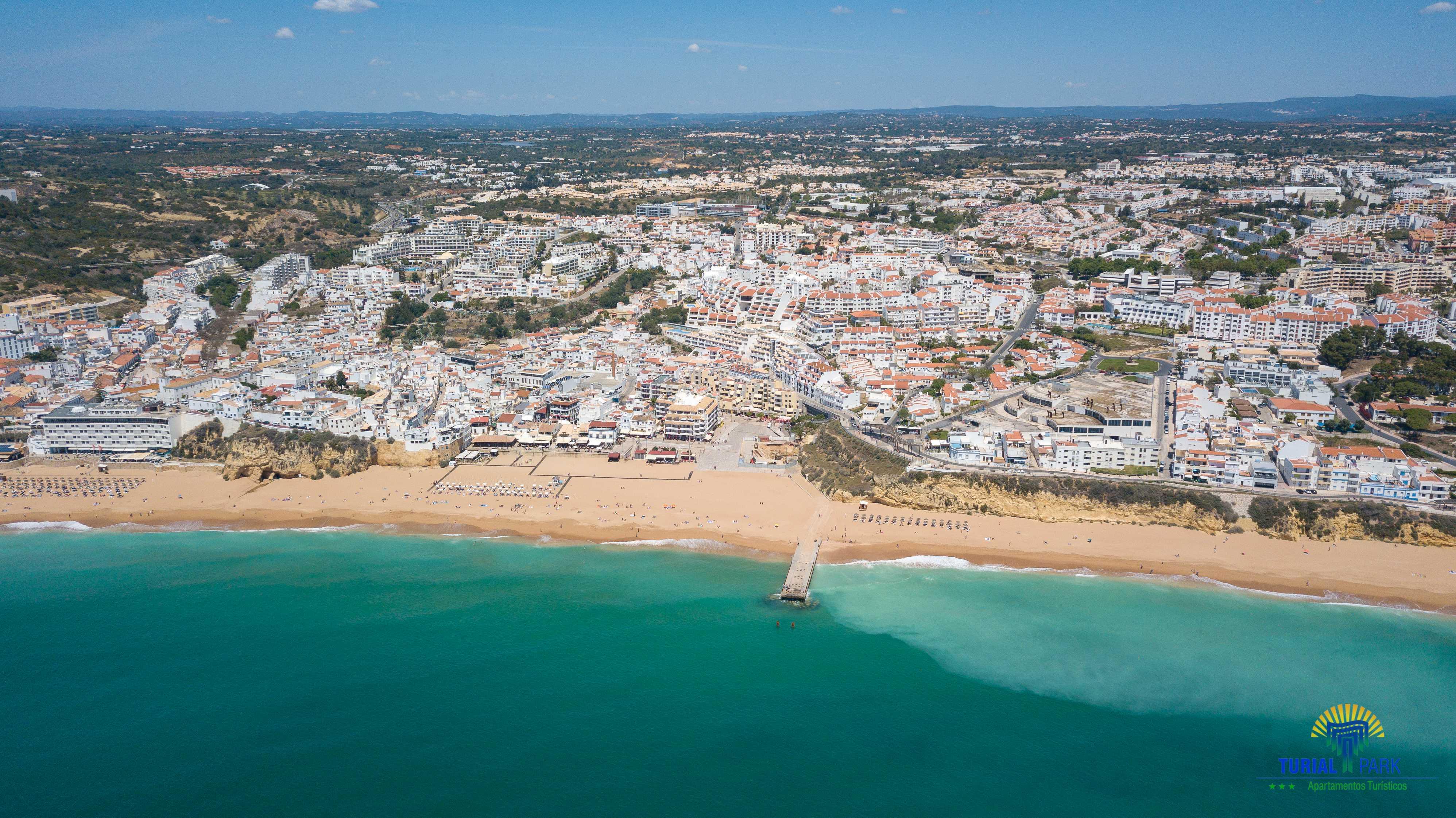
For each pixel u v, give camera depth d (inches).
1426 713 7042.3
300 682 7608.3
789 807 6264.8
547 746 6855.3
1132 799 6294.3
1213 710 7111.2
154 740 6958.7
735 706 7298.2
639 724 7081.7
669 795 6387.8
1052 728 6983.3
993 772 6550.2
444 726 7101.4
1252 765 6599.4
